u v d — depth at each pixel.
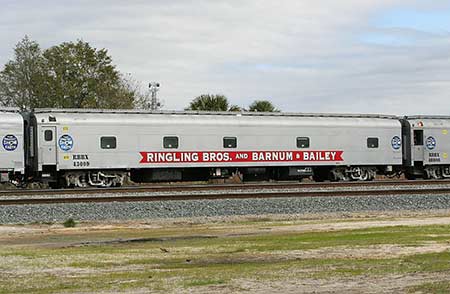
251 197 26.69
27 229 20.20
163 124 38.84
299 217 23.03
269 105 57.50
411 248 13.97
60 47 65.38
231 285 10.20
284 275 10.96
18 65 63.59
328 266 11.82
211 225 20.97
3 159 35.94
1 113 36.41
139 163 38.41
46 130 36.84
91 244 16.50
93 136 37.56
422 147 45.19
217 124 39.94
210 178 40.41
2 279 11.29
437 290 9.38
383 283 10.05
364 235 16.62
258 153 40.78
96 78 65.75
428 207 25.39
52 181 37.69
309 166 42.03
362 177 43.84
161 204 24.47
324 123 42.41
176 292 9.80
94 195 27.92
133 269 12.15
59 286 10.57
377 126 43.75
